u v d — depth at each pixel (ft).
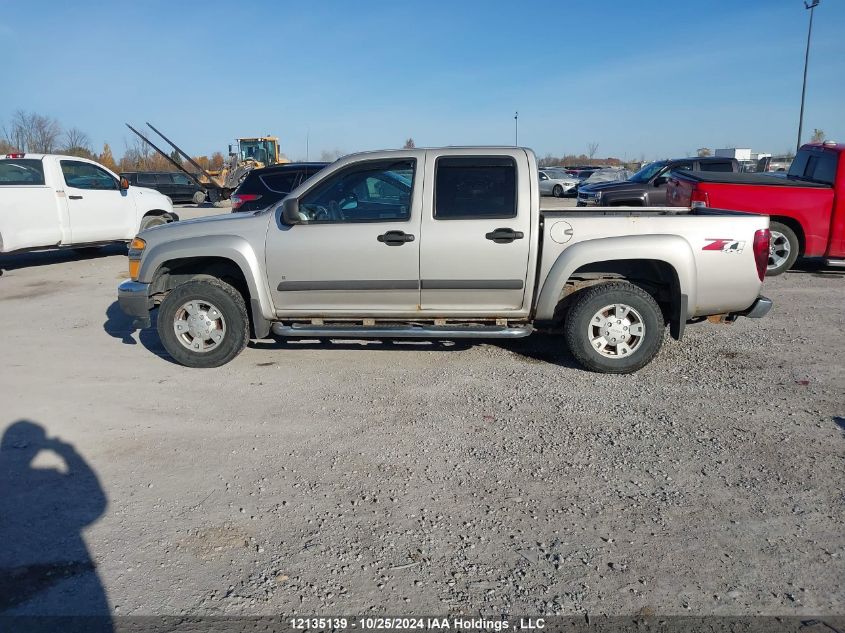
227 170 98.73
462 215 18.30
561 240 18.19
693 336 23.02
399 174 18.67
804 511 11.71
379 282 18.70
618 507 11.92
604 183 53.62
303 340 22.74
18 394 17.97
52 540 11.10
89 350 22.12
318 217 19.16
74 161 39.04
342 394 17.70
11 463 13.91
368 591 9.73
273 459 13.97
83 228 38.99
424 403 16.97
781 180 33.19
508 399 17.15
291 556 10.59
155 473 13.42
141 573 10.21
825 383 18.11
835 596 9.51
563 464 13.57
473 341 22.54
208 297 19.31
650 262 18.92
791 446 14.25
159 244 19.57
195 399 17.48
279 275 18.99
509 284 18.49
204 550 10.78
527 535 11.09
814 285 31.83
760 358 20.38
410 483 12.88
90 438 15.11
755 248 18.17
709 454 13.93
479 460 13.79
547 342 22.43
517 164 18.28
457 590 9.73
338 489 12.69
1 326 25.44
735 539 10.91
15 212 35.50
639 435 14.88
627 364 18.58
